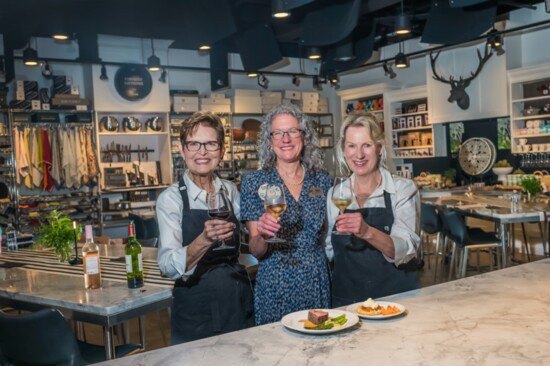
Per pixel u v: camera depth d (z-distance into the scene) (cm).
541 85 760
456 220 529
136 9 629
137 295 244
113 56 844
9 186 729
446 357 134
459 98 825
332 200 225
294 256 232
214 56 922
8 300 266
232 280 236
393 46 967
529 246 720
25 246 507
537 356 132
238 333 160
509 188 761
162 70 867
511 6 691
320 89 1007
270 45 669
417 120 927
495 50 738
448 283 205
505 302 176
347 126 237
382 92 960
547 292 186
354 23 549
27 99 748
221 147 236
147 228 533
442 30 575
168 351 148
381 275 239
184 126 232
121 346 273
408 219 238
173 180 870
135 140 880
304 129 238
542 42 768
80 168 765
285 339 153
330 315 166
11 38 653
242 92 938
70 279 289
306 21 600
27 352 225
